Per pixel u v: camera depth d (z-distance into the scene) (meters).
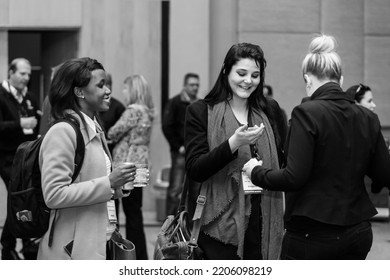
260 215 7.33
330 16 18.45
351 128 6.50
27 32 17.72
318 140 6.41
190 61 17.59
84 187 6.40
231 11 18.03
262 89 7.49
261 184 6.55
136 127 12.00
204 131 7.36
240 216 7.19
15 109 12.66
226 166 7.27
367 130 6.58
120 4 17.16
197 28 17.61
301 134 6.39
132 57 17.25
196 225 7.33
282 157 7.63
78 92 6.66
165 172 16.66
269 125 7.48
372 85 18.70
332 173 6.43
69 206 6.41
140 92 12.16
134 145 12.02
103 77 6.68
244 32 18.08
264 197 7.31
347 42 18.56
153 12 17.33
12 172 6.65
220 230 7.27
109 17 17.11
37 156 6.55
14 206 6.57
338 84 6.66
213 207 7.28
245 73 7.29
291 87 18.31
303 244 6.50
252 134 6.93
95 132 6.64
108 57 17.12
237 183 7.26
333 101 6.54
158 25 17.42
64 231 6.55
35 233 6.57
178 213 7.56
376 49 18.69
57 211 6.56
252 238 7.32
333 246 6.45
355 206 6.52
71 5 16.97
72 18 16.97
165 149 17.56
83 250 6.52
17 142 12.49
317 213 6.39
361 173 6.55
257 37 18.14
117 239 6.99
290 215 6.53
